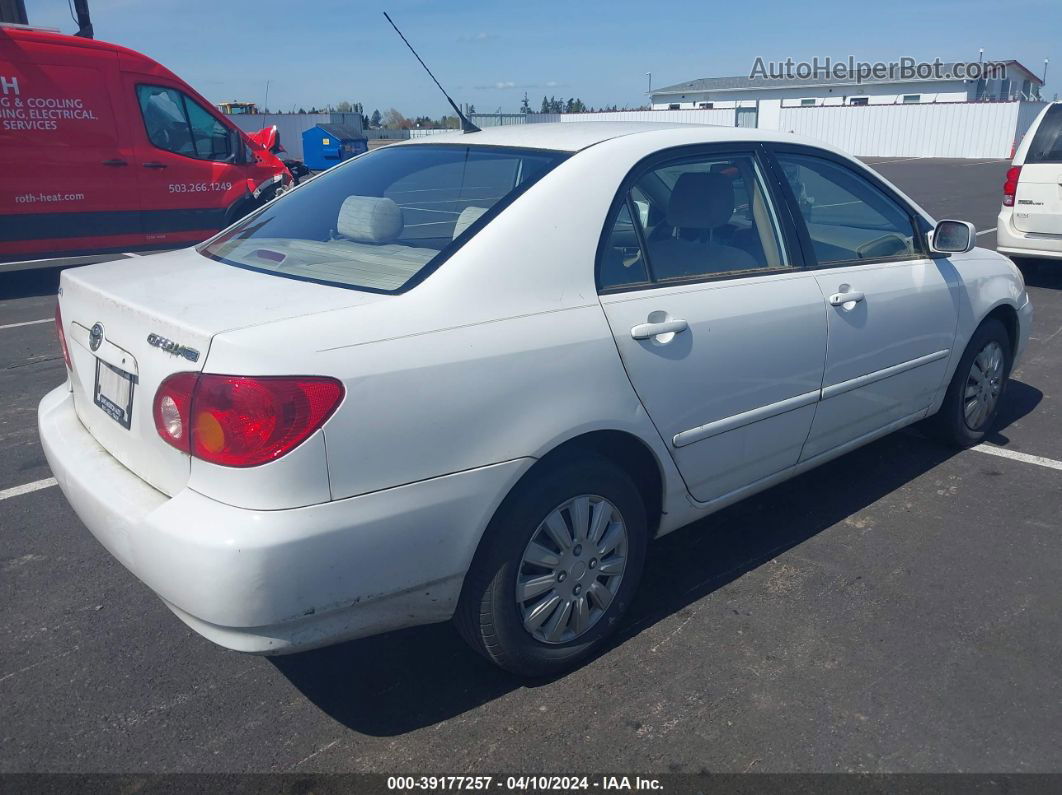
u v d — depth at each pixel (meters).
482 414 2.47
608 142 3.03
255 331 2.24
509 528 2.60
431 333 2.42
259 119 36.16
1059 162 8.52
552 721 2.70
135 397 2.47
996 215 15.57
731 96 56.72
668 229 3.09
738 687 2.84
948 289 4.20
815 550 3.73
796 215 3.53
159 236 10.32
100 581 3.51
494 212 2.72
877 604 3.32
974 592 3.40
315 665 2.98
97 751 2.57
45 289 9.68
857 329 3.65
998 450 4.80
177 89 10.28
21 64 8.98
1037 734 2.63
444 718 2.71
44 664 2.97
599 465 2.79
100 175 9.70
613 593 2.98
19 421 5.31
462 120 3.80
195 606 2.20
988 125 36.03
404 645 3.09
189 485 2.29
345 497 2.26
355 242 2.92
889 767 2.50
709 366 3.05
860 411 3.83
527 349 2.56
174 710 2.75
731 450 3.25
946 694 2.81
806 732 2.64
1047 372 6.27
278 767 2.51
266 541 2.16
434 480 2.40
